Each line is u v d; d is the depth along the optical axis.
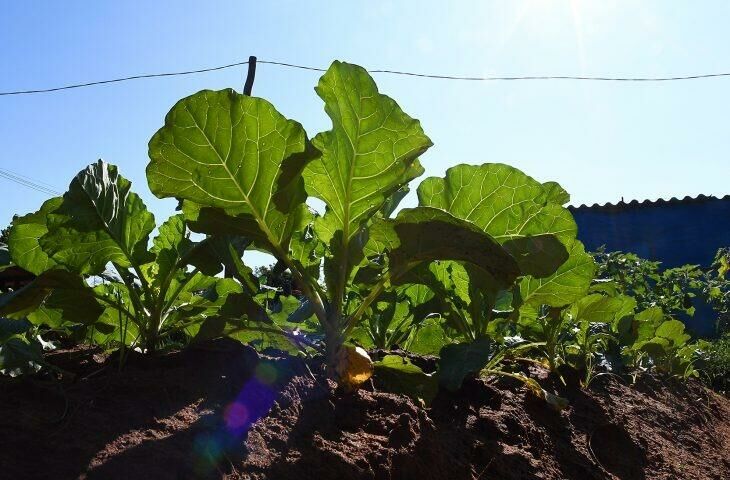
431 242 0.90
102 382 0.75
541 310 1.64
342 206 0.94
